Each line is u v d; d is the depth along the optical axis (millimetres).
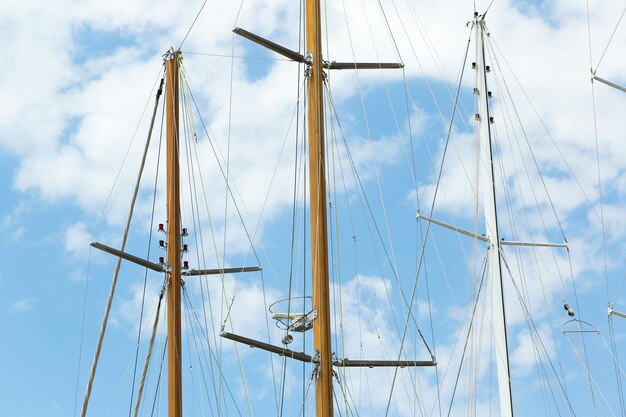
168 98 48250
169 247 46625
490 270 43344
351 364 41344
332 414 38688
